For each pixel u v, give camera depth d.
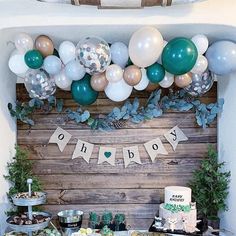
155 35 2.39
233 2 2.43
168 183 3.22
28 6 2.44
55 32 2.62
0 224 2.83
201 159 3.22
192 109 3.21
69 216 2.96
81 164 3.23
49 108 3.21
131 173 3.23
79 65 2.55
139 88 2.71
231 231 2.95
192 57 2.42
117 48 2.58
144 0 2.25
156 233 2.74
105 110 3.22
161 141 3.22
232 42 2.67
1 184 2.87
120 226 3.06
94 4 2.28
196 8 2.43
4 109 2.96
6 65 2.98
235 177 2.92
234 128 2.93
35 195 2.75
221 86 3.12
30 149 3.24
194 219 2.73
